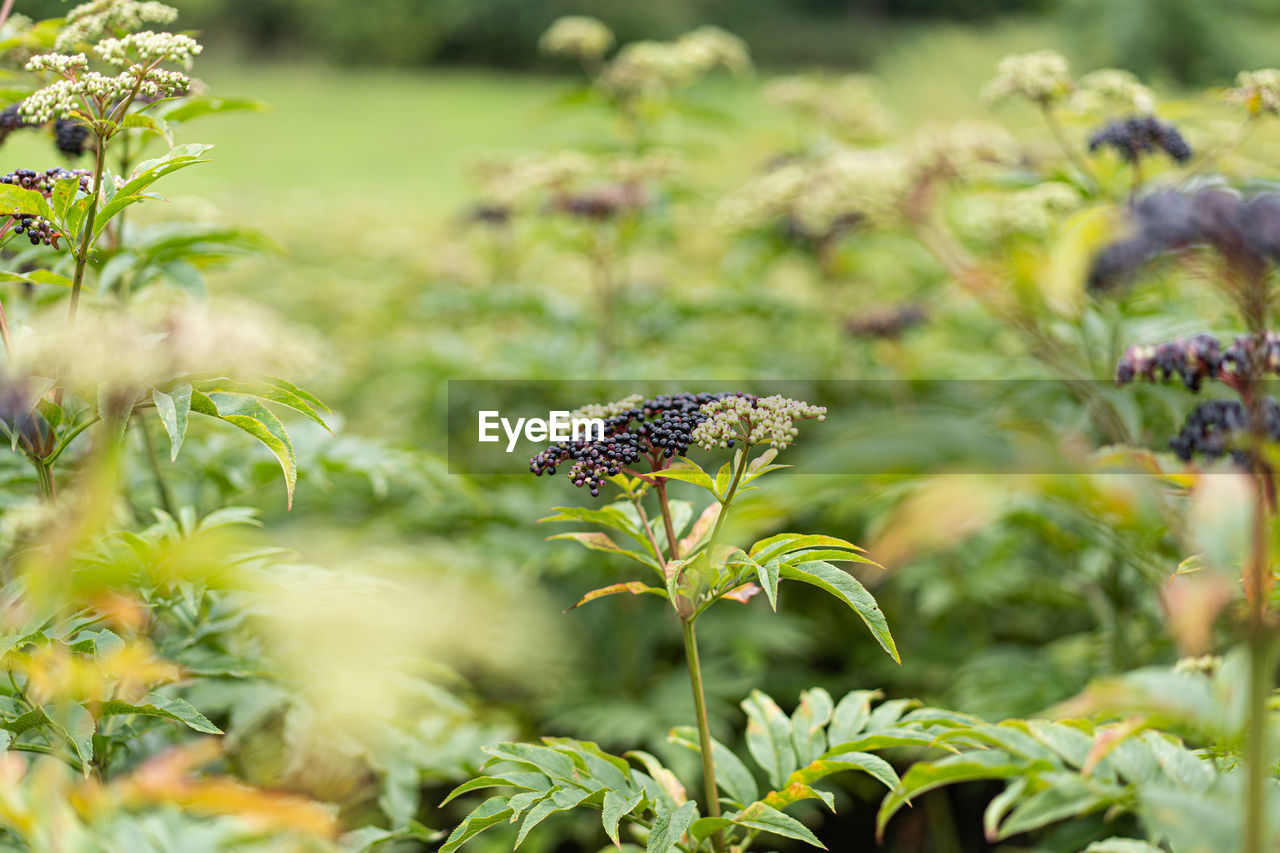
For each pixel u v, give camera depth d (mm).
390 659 2689
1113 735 1568
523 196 6176
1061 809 1643
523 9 31953
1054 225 3461
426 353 5551
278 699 2574
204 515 3078
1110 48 13594
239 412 1960
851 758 1951
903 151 4449
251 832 1594
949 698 4242
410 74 31969
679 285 6531
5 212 1985
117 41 2119
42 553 2035
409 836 2566
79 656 1970
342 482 4633
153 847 1540
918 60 16031
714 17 31719
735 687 4727
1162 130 3133
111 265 2770
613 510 2107
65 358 1855
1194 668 2209
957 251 4555
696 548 2082
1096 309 2992
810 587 5172
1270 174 3355
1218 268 1582
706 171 7234
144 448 3270
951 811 4336
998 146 4434
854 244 5691
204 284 2822
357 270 8070
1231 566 1854
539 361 5348
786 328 6500
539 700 4664
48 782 1438
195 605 2275
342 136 18969
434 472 3404
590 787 2016
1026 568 4602
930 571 4438
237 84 26891
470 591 4270
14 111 2760
